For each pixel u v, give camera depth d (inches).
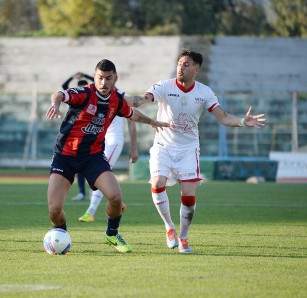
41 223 1595.7
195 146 1227.2
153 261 1050.7
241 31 6481.3
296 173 3612.2
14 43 5659.5
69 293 817.5
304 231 1485.0
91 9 6136.8
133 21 6230.3
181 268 987.9
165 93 1209.4
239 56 5418.3
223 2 6456.7
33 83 5388.8
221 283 883.4
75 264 1016.2
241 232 1459.2
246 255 1123.9
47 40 5659.5
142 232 1435.8
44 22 6259.8
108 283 877.8
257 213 1902.1
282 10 6496.1
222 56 5418.3
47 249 1111.6
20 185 3065.9
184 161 1210.6
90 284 870.4
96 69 1092.5
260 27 6525.6
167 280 898.7
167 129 1222.9
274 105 4495.6
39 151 4660.4
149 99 1202.0
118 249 1148.5
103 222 1642.5
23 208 1978.3
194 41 5516.7
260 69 5359.3
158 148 1229.7
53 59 5516.7
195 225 1598.2
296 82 5324.8
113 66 1091.3
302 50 5472.4
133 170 3570.4
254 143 4411.9
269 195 2583.7
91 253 1131.3
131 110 1146.0
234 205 2156.7
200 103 1208.2
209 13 6333.7
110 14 6161.4
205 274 942.4
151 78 5329.7
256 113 4495.6
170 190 2849.4
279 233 1444.4
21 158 4707.2
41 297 796.0
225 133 4175.7
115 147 1626.5
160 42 5551.2
